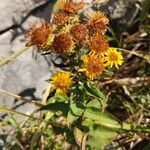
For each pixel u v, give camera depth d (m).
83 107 0.33
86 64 0.32
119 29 0.50
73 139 0.35
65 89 0.33
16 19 0.40
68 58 0.33
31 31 0.33
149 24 0.49
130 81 0.46
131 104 0.45
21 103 0.42
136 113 0.43
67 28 0.32
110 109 0.46
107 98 0.44
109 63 0.34
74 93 0.33
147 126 0.37
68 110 0.33
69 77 0.33
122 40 0.49
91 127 0.34
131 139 0.41
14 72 0.41
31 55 0.41
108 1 0.46
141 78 0.46
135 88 0.46
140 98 0.45
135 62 0.48
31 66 0.42
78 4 0.33
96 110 0.33
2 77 0.41
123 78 0.46
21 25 0.40
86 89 0.33
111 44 0.49
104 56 0.35
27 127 0.41
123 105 0.45
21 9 0.40
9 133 0.41
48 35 0.32
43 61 0.42
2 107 0.37
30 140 0.40
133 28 0.52
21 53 0.39
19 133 0.40
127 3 0.48
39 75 0.42
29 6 0.40
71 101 0.33
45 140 0.40
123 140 0.41
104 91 0.44
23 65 0.41
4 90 0.41
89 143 0.36
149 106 0.44
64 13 0.33
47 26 0.33
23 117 0.42
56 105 0.33
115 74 0.44
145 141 0.41
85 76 0.33
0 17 0.39
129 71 0.47
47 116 0.39
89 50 0.33
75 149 0.40
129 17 0.50
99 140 0.36
